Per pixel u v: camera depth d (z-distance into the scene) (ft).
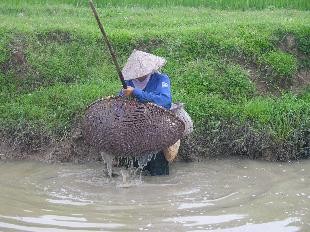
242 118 26.53
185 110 26.58
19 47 29.94
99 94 27.27
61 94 27.68
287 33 32.07
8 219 20.02
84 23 34.12
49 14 37.11
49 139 26.08
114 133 21.80
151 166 24.00
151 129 21.80
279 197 22.26
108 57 30.22
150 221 19.97
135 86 23.43
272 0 41.63
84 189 22.70
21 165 25.20
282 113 27.02
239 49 30.71
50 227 19.44
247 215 20.63
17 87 28.60
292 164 25.77
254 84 29.55
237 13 38.37
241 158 26.16
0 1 39.91
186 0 41.57
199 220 20.13
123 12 37.65
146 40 31.09
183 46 30.76
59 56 29.91
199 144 26.02
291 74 30.40
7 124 26.32
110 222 19.84
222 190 22.76
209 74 29.12
